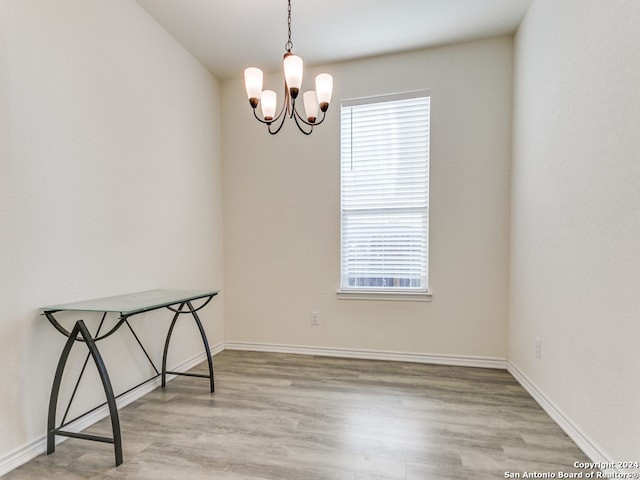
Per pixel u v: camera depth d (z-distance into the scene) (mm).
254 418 2012
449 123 2881
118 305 1771
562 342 1890
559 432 1839
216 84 3369
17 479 1476
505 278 2812
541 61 2184
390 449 1688
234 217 3438
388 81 3004
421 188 3004
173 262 2715
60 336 1781
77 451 1690
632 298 1337
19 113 1586
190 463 1585
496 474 1498
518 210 2582
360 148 3131
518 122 2602
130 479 1476
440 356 2961
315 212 3229
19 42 1586
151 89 2473
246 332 3441
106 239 2080
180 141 2809
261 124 3340
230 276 3473
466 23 2566
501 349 2836
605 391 1501
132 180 2291
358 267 3182
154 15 2447
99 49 2027
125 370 2244
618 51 1433
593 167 1609
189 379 2654
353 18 2482
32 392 1639
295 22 2527
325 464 1571
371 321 3115
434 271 2951
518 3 2338
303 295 3281
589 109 1645
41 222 1688
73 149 1861
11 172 1554
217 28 2604
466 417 2008
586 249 1662
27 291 1623
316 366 2924
